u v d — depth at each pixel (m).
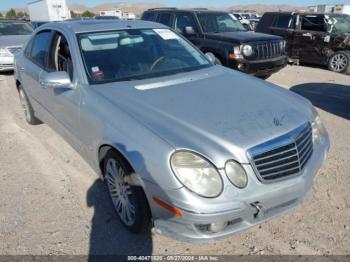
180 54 3.89
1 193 3.47
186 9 9.02
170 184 2.21
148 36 3.89
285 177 2.41
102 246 2.73
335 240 2.71
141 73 3.44
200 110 2.67
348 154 4.10
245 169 2.27
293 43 11.12
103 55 3.45
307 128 2.71
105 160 2.91
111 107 2.81
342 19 10.48
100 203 3.26
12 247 2.73
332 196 3.25
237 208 2.23
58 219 3.05
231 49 7.34
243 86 3.22
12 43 9.71
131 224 2.75
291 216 2.99
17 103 6.71
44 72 4.05
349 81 8.73
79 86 3.21
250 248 2.66
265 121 2.55
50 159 4.19
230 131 2.40
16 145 4.64
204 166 2.21
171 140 2.33
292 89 7.79
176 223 2.29
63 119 3.66
